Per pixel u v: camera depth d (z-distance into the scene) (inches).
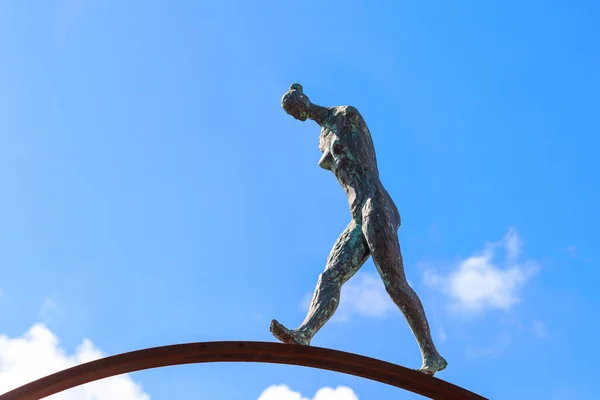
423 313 459.5
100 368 417.7
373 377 428.8
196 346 422.3
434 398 425.7
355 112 494.9
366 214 471.8
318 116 504.1
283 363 428.5
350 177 484.4
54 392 418.6
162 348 421.7
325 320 458.6
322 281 466.0
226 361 425.7
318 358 428.5
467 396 420.8
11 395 412.2
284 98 507.5
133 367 421.7
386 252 462.6
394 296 460.8
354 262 471.8
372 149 493.7
